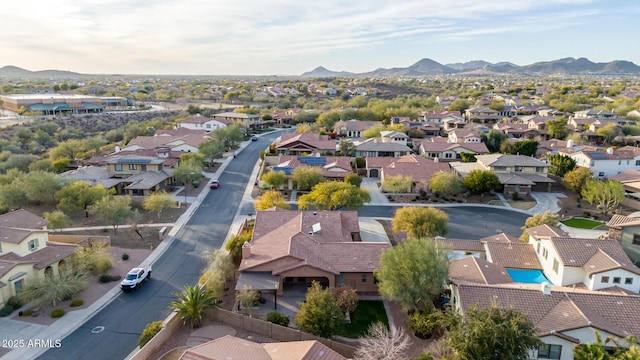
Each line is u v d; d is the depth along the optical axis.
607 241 43.25
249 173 96.50
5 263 41.78
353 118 156.50
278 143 111.38
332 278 43.25
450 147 104.56
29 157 96.62
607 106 175.62
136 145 100.25
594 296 33.09
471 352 26.62
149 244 57.03
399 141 116.75
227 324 38.00
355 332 37.53
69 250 47.72
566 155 91.75
